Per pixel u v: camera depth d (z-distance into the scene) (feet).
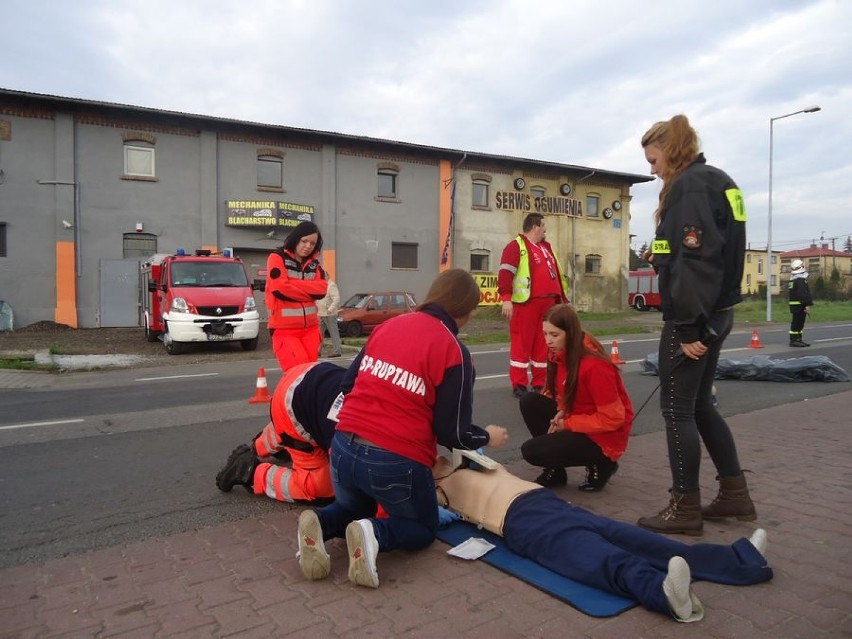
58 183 70.95
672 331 11.24
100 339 60.54
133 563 10.68
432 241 92.68
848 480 14.43
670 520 11.44
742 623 8.34
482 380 32.58
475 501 11.20
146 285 58.13
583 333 13.46
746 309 117.29
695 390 11.35
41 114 70.54
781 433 19.12
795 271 48.47
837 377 29.35
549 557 9.82
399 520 10.13
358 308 66.80
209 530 12.15
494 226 97.81
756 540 9.75
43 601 9.36
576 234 105.29
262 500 13.96
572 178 104.42
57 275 71.46
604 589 9.14
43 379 35.60
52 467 16.99
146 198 75.25
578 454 13.48
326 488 12.56
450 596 9.24
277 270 17.66
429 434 10.06
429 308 10.37
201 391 30.09
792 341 48.83
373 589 9.51
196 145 77.71
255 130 80.48
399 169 90.02
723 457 11.93
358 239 87.56
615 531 9.94
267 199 81.71
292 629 8.42
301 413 11.95
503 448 18.42
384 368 9.99
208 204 78.02
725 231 10.73
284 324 17.88
